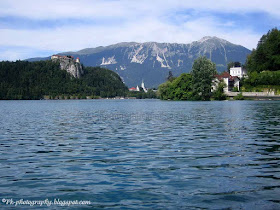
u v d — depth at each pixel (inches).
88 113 2650.1
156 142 939.3
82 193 461.1
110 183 507.8
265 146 836.6
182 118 1883.6
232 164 625.6
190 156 715.4
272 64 7253.9
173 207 402.3
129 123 1611.7
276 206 399.9
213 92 5949.8
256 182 500.1
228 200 422.9
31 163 663.8
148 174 558.6
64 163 660.7
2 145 916.6
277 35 7637.8
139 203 418.0
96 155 744.3
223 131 1192.2
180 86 6471.5
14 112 2930.6
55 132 1238.3
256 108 2938.0
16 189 483.2
